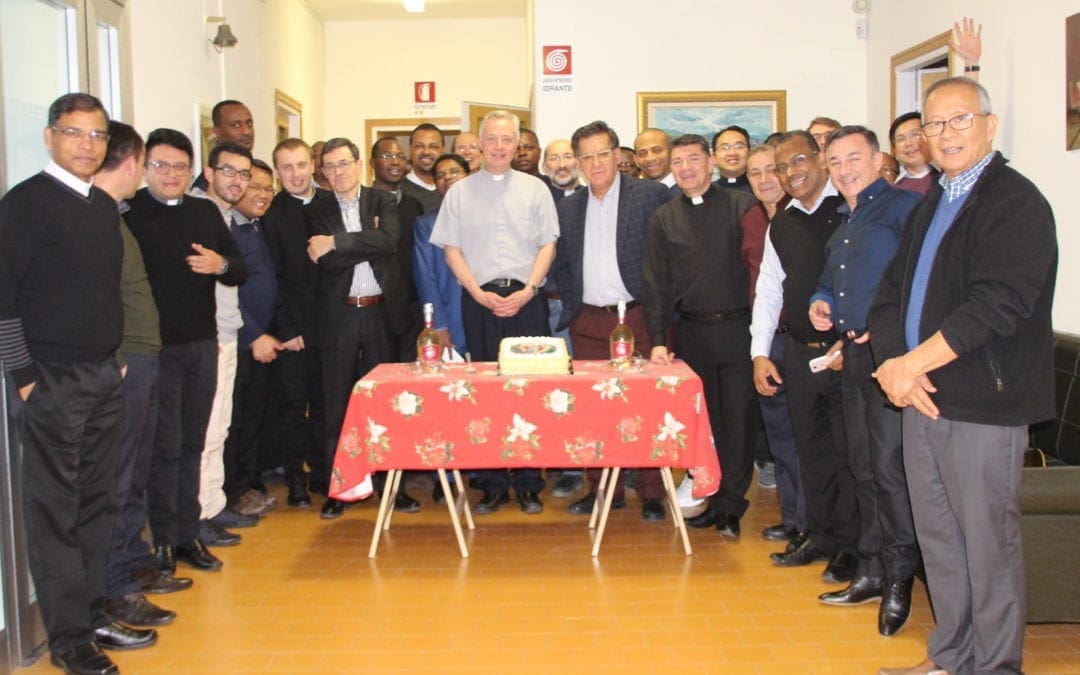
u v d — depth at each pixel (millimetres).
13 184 3123
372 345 4402
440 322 4574
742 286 3949
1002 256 2258
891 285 2672
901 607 3053
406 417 3672
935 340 2311
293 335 4594
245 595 3463
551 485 5172
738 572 3654
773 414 3943
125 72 4188
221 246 3746
